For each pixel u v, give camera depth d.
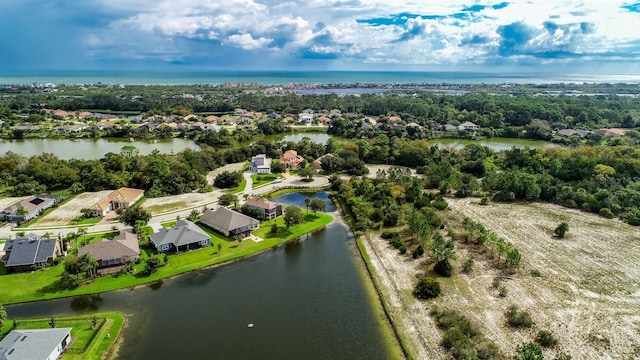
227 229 89.50
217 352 53.44
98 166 131.50
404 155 158.38
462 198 120.06
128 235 83.12
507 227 97.06
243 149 168.00
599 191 112.25
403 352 53.88
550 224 99.06
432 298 66.19
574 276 73.62
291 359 52.22
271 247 86.25
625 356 53.06
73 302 65.06
